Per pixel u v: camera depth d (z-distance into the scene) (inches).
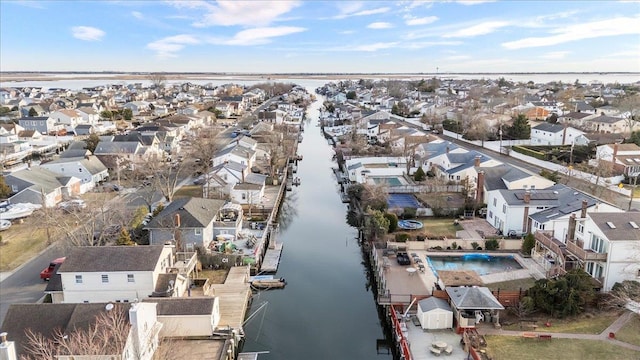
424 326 1457.9
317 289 1926.7
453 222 2434.8
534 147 4033.0
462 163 3105.3
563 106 6200.8
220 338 1411.2
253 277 1953.7
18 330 1215.6
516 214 2187.5
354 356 1486.2
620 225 1619.1
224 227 2242.9
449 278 1600.6
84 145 4003.4
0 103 7805.1
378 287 1804.9
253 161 3681.1
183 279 1681.8
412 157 3582.7
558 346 1311.5
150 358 1235.9
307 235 2541.8
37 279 1804.9
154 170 2950.3
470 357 1293.1
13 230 2331.4
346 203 3107.8
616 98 6525.6
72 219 2336.4
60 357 1085.1
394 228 2276.1
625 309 1477.6
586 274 1541.6
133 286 1557.6
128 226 2199.8
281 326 1644.9
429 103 7431.1
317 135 6018.7
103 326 1144.8
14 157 3895.2
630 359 1232.2
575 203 2031.3
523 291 1571.1
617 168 2994.6
